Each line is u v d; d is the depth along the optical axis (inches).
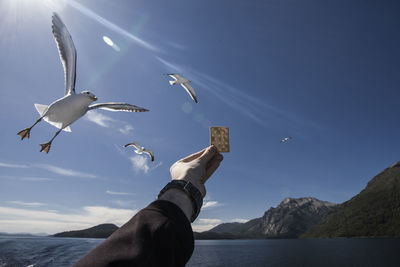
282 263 2687.0
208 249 5457.7
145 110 120.2
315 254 3619.6
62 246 4001.0
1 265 1878.7
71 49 112.7
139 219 31.7
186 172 41.6
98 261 26.4
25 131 106.0
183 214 33.9
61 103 103.0
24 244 4057.6
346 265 2436.0
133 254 26.3
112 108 116.4
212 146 50.0
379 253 3499.0
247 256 3577.8
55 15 112.1
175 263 28.4
